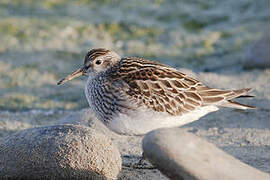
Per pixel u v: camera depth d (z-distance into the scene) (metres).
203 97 10.75
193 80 10.91
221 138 12.80
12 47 21.34
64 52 21.14
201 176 8.09
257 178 8.39
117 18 25.03
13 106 16.00
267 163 10.90
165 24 24.94
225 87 16.47
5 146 9.82
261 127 13.55
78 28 23.61
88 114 13.12
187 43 22.69
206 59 20.86
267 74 18.19
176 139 8.38
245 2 27.38
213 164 8.27
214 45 22.50
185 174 8.12
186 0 27.77
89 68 11.09
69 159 9.48
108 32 23.52
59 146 9.56
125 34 23.45
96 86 10.84
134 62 10.86
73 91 17.38
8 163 9.71
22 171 9.65
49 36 22.58
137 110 10.34
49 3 26.36
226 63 20.25
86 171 9.52
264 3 26.98
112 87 10.51
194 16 25.70
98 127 12.74
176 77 10.75
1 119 14.72
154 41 22.88
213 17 25.67
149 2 27.48
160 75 10.64
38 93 17.19
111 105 10.52
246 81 17.36
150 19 25.38
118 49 21.77
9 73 18.81
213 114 14.62
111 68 10.97
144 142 8.45
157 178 10.32
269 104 15.12
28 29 23.00
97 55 11.03
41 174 9.59
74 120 12.95
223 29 24.33
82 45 22.05
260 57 18.98
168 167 8.20
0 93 17.08
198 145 8.47
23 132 10.02
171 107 10.48
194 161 8.19
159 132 8.48
